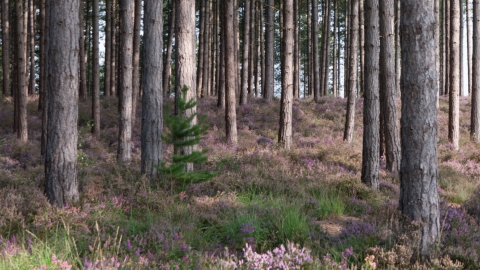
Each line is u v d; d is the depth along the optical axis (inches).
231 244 245.8
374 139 434.6
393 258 205.8
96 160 561.9
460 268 203.5
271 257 201.3
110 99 1150.3
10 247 189.0
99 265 177.2
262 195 368.2
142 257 194.9
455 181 515.8
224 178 411.5
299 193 378.0
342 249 231.0
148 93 394.3
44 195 297.9
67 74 296.8
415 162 231.3
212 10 1467.8
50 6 295.7
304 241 244.5
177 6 436.8
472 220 303.6
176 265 191.0
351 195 401.4
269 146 659.4
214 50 1478.8
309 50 1476.4
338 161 576.7
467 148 765.3
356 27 772.0
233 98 730.8
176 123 335.6
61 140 296.2
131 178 379.2
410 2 230.5
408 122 233.3
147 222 263.4
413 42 230.2
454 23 757.9
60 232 236.8
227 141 722.2
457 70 764.6
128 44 585.6
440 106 1158.3
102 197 320.8
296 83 1341.0
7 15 1064.8
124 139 572.4
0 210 253.9
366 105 438.6
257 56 1482.5
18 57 704.4
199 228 266.4
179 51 434.6
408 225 227.0
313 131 881.5
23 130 706.8
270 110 1018.1
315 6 1175.6
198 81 1154.0
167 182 361.4
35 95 1191.6
